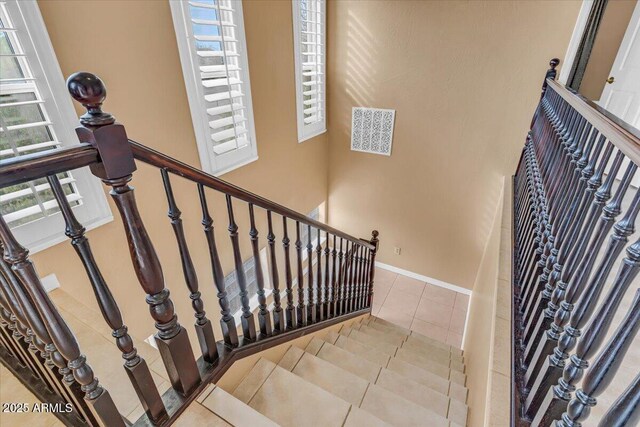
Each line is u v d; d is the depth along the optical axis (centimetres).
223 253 313
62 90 171
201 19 238
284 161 388
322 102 437
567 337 95
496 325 169
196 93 247
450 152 408
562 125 171
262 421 118
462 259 466
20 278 73
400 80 396
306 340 224
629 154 80
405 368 242
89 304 205
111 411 98
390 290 498
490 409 125
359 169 476
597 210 101
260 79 318
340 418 149
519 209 263
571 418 82
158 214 240
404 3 357
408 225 482
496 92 356
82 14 174
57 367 98
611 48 312
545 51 321
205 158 270
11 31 150
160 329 109
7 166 60
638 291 69
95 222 199
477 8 330
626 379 129
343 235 240
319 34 394
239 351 154
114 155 80
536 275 147
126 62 200
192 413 120
